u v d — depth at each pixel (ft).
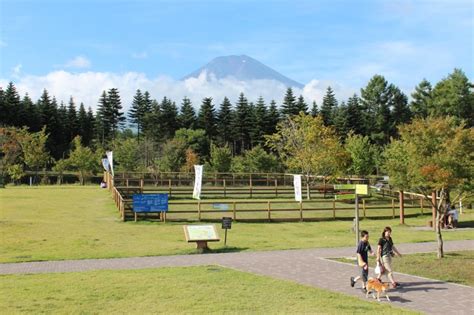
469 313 36.50
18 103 301.63
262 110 315.99
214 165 238.48
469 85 289.53
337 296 40.55
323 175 160.35
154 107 337.11
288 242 76.07
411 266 55.36
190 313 34.63
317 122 162.81
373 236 84.23
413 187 65.67
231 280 46.57
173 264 57.47
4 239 73.56
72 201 127.65
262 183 175.73
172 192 142.61
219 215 106.11
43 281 46.29
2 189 167.63
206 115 332.60
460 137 60.29
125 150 235.81
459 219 114.52
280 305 37.01
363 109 333.42
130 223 93.61
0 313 34.45
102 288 42.83
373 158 221.25
